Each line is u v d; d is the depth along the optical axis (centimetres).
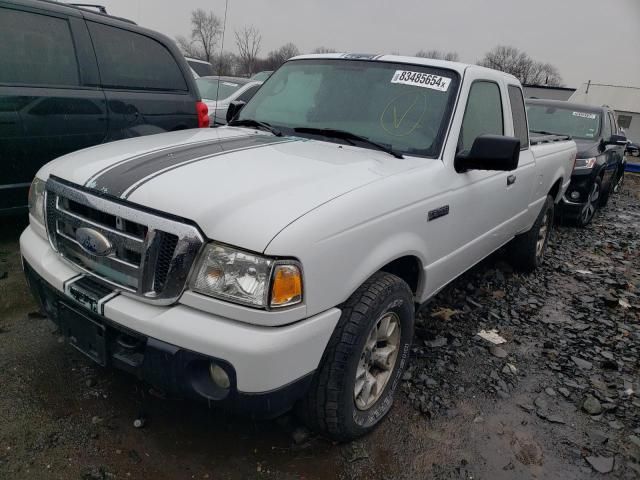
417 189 270
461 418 287
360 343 231
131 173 230
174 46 573
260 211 204
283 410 212
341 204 221
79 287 227
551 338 396
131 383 284
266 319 194
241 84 1015
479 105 351
